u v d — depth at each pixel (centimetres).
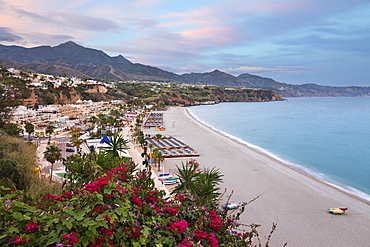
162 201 668
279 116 17775
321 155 6650
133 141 7519
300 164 5741
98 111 15188
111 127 10844
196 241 585
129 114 15388
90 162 763
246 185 4041
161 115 17138
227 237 645
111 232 473
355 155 6681
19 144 2380
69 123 10362
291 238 2522
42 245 447
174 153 6066
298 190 3894
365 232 2689
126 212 512
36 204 548
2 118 4919
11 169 1484
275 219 2908
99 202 491
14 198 568
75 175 758
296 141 8631
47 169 4138
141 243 502
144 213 577
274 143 8244
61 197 566
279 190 3862
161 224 565
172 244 540
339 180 4669
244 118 16462
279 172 4825
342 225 2828
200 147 7088
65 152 5716
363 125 12925
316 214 3081
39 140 7300
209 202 775
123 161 923
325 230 2703
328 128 11850
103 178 531
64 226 451
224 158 5844
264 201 3412
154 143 7544
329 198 3616
